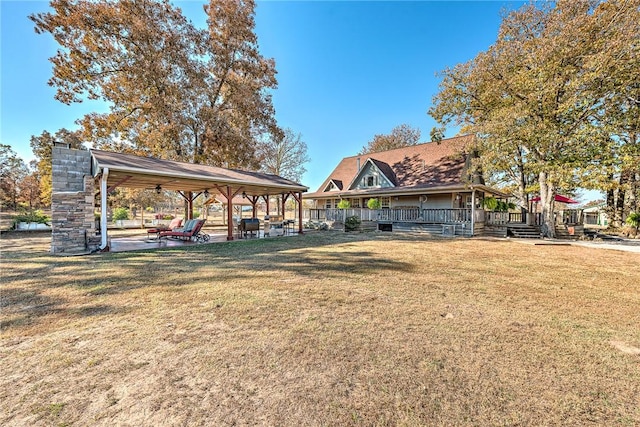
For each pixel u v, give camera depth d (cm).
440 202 1745
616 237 1447
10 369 231
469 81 1495
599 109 1217
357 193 1981
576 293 465
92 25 1484
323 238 1267
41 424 173
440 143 1867
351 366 242
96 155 862
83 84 1620
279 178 1564
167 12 1661
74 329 306
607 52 1023
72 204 835
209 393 205
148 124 1809
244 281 507
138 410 187
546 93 1205
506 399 202
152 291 441
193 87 1789
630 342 293
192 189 1426
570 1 1173
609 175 1243
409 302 409
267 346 274
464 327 325
